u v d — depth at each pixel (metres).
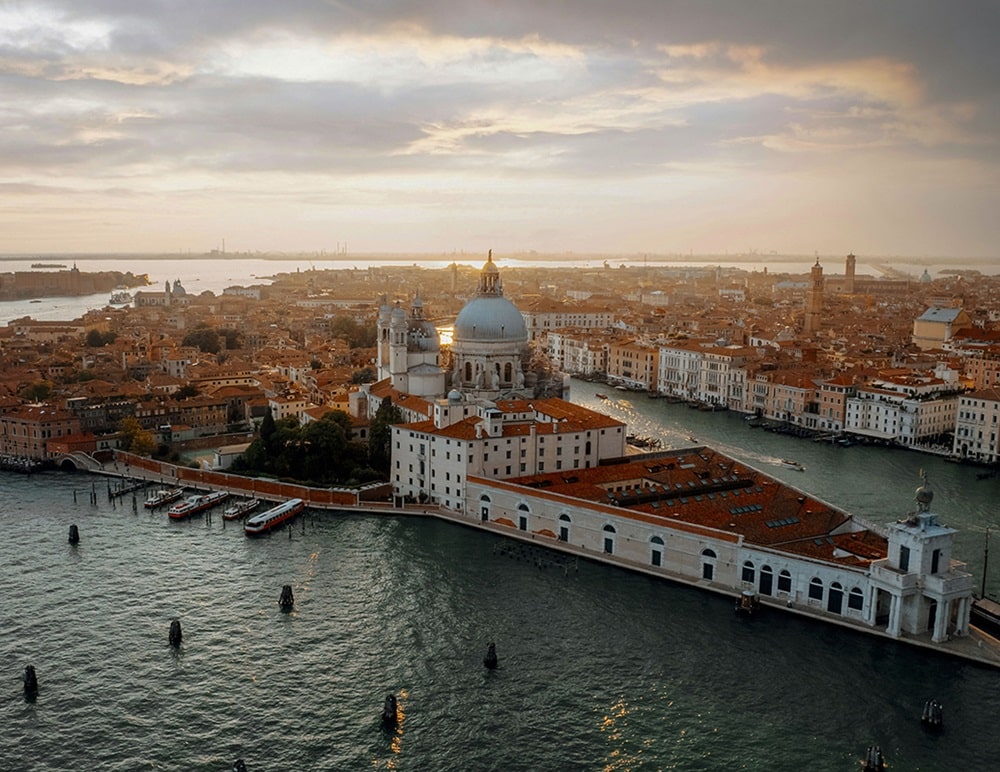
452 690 147.88
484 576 193.12
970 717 140.00
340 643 163.50
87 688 148.88
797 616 172.62
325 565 199.88
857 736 135.25
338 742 134.38
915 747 132.75
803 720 139.25
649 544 196.50
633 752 131.50
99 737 135.75
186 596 183.50
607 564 199.88
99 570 197.25
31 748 132.88
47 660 157.75
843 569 169.88
